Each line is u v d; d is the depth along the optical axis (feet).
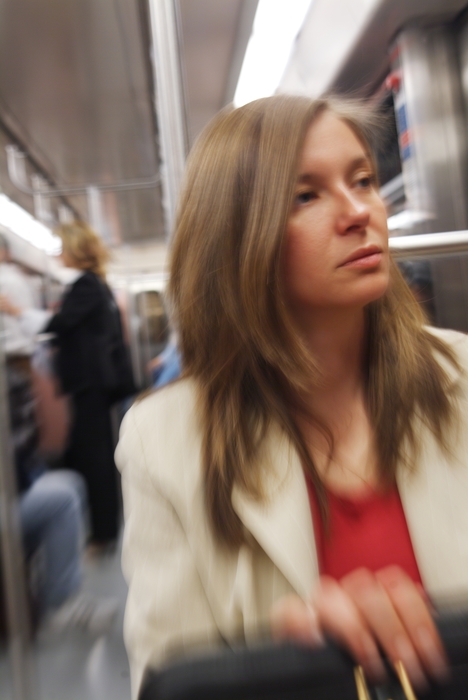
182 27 3.48
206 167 1.95
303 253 1.77
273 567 1.84
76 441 5.67
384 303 2.01
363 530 1.82
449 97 3.43
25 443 5.32
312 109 1.81
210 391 2.01
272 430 1.92
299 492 1.83
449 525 1.78
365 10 3.43
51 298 5.79
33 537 5.36
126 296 6.39
